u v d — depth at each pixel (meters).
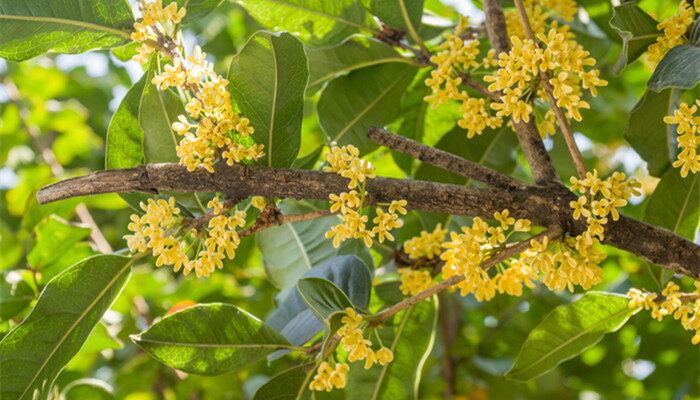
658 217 0.88
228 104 0.77
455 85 0.83
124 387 1.26
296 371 0.79
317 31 0.95
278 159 0.80
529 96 0.78
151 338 0.78
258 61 0.78
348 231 0.75
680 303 0.79
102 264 0.79
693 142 0.75
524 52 0.75
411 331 0.92
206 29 1.56
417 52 0.92
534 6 0.94
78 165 1.57
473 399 1.42
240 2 0.93
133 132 0.82
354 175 0.75
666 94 0.86
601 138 1.39
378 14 0.91
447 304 1.46
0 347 0.77
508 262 0.82
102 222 1.50
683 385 1.38
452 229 0.97
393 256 0.95
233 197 0.77
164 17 0.78
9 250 1.16
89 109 1.59
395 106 0.96
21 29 0.80
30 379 0.78
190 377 1.24
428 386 1.55
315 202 1.00
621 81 1.27
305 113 1.29
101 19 0.81
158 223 0.76
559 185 0.77
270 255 1.01
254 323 0.80
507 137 0.97
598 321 0.85
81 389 1.00
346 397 0.92
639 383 1.47
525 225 0.75
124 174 0.76
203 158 0.76
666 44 0.79
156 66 0.79
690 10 0.78
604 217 0.74
